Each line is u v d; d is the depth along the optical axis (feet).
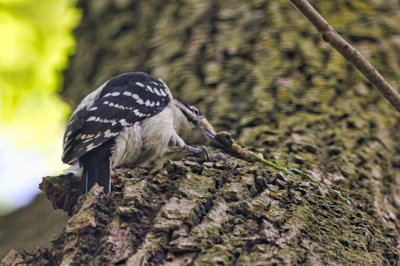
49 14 48.55
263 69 36.14
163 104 31.07
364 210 28.68
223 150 30.01
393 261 25.25
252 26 38.50
